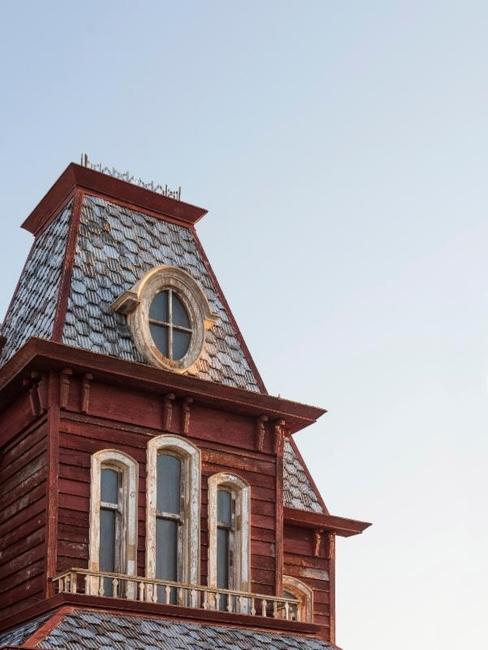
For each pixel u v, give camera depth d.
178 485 22.00
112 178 24.53
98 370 20.92
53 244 24.11
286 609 21.77
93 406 21.03
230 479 22.45
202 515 21.83
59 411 20.58
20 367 20.77
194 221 26.03
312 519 27.25
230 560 22.19
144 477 21.28
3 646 16.81
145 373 21.47
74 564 19.83
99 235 23.69
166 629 19.19
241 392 22.77
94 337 21.75
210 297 24.75
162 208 25.45
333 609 27.19
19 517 20.88
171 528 21.62
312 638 21.53
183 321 23.08
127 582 20.19
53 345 20.38
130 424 21.44
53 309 21.97
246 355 24.31
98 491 20.52
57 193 24.86
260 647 19.95
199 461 22.05
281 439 23.55
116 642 17.94
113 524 20.80
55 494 20.00
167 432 21.89
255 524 22.56
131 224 24.58
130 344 22.23
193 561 21.28
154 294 22.66
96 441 20.88
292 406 23.50
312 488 28.33
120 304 22.28
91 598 18.75
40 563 19.75
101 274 22.97
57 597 18.58
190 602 20.91
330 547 27.70
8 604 20.55
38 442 20.81
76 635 17.67
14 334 23.69
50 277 23.23
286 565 26.78
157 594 20.80
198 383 22.19
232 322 24.70
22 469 21.20
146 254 24.27
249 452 23.06
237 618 20.56
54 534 19.73
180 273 23.03
